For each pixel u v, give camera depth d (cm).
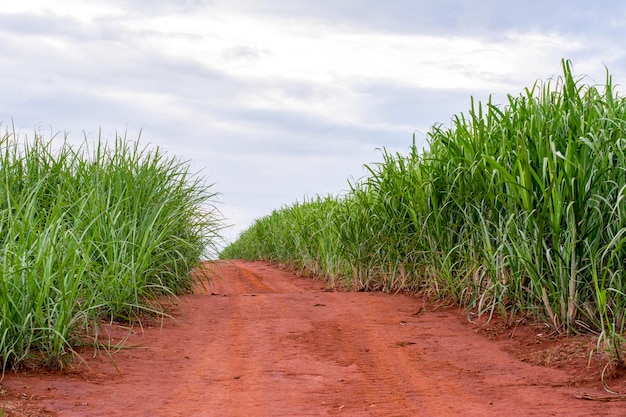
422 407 470
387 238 988
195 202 997
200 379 549
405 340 694
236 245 2738
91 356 596
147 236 764
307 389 520
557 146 667
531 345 643
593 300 647
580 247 636
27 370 529
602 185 634
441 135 855
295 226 1695
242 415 453
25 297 536
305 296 992
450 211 866
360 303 923
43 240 556
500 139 774
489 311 791
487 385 525
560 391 499
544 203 627
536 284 652
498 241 752
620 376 514
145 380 540
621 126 641
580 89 684
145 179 904
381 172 1030
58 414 438
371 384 535
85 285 674
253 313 850
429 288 942
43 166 875
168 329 741
